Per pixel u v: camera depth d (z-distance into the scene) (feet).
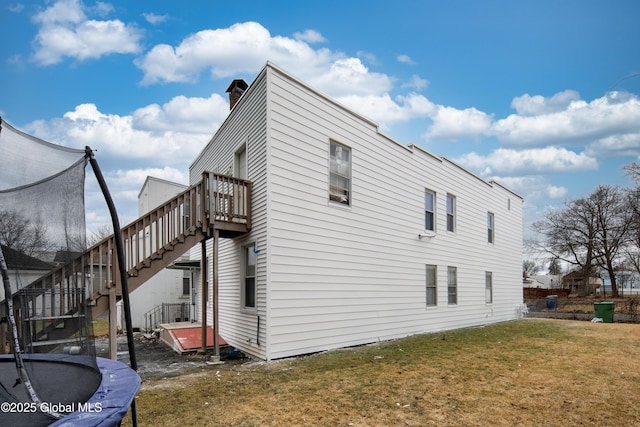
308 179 26.66
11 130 6.75
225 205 26.00
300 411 14.43
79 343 7.20
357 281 29.40
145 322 46.65
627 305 70.95
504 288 51.67
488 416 13.85
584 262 110.93
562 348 27.58
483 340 31.42
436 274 38.22
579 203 110.22
